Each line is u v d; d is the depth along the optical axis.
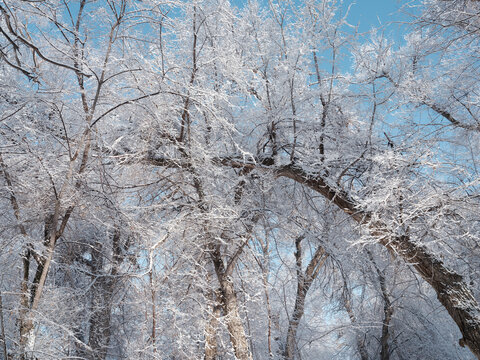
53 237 4.75
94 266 7.52
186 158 6.96
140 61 6.41
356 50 7.60
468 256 7.16
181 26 6.80
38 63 6.12
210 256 7.42
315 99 7.98
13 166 5.40
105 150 6.47
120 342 7.73
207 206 6.85
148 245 5.95
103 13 6.03
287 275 10.16
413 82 7.30
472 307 5.40
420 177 6.81
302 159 7.91
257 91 8.27
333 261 8.49
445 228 6.64
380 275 9.12
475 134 7.61
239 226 7.52
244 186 7.99
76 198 5.30
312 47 7.72
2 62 5.39
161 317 7.38
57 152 5.93
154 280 6.74
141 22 6.15
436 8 6.81
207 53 7.12
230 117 8.01
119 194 6.93
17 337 4.56
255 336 10.41
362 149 7.58
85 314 6.85
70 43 5.73
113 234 6.92
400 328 12.87
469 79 7.34
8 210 5.41
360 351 12.66
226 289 7.18
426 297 9.80
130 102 5.53
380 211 6.40
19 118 5.25
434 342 12.38
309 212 8.71
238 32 8.01
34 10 5.54
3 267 5.33
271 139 8.05
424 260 6.00
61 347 5.61
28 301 4.61
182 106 6.75
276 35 7.89
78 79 5.75
